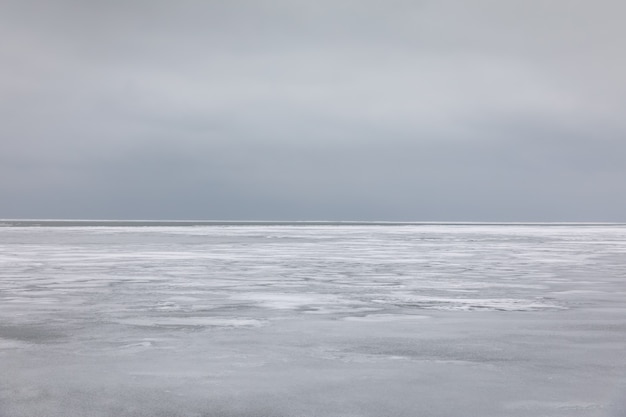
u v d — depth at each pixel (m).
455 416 7.82
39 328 13.85
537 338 12.85
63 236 75.56
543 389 9.03
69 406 8.22
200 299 18.72
